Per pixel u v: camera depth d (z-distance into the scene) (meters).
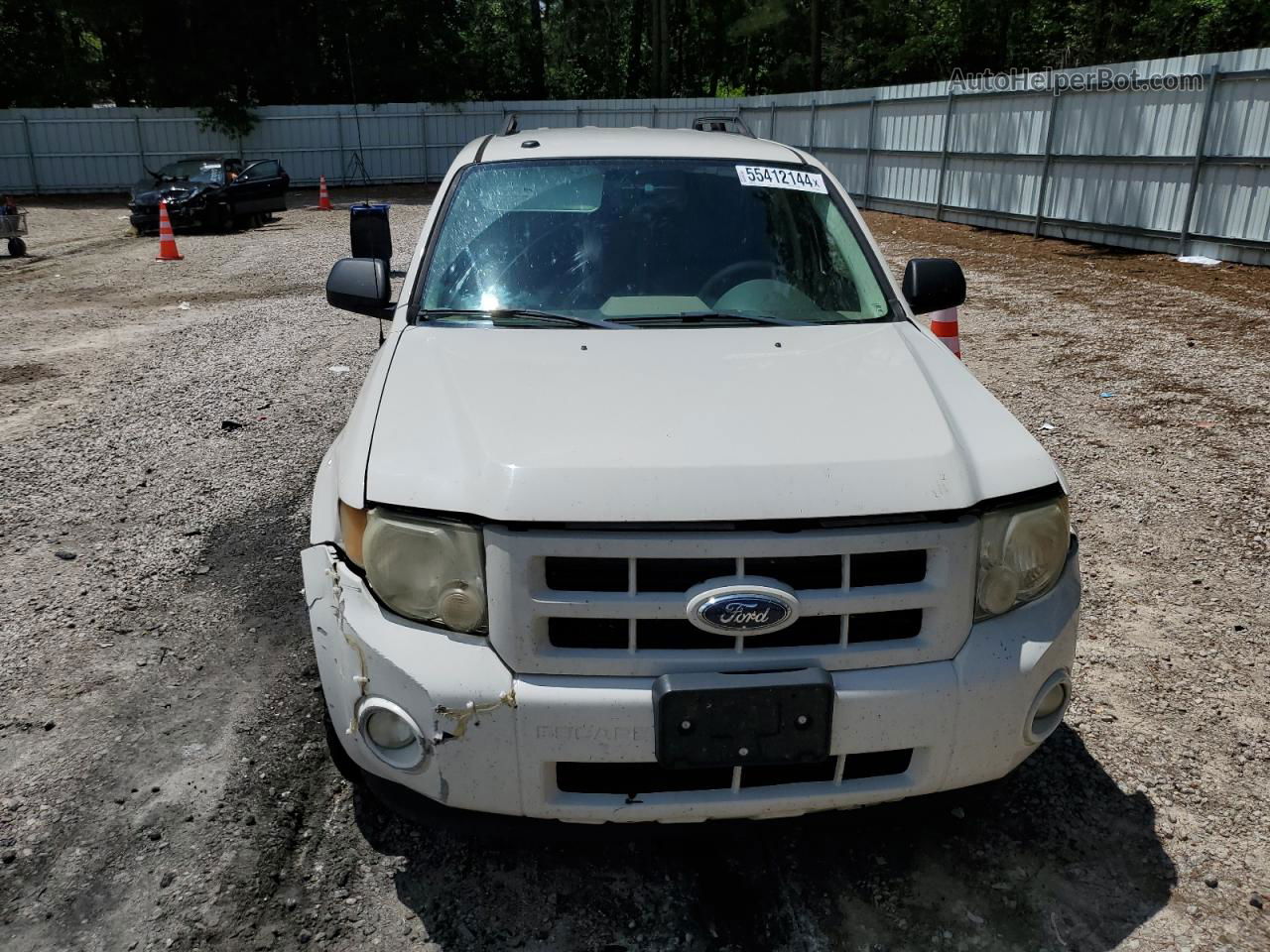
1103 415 6.63
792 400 2.60
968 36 32.69
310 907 2.52
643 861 2.71
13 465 5.86
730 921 2.51
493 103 33.59
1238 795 2.96
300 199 29.47
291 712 3.35
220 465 5.82
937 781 2.35
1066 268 12.78
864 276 3.50
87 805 2.87
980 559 2.34
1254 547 4.64
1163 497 5.25
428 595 2.28
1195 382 7.32
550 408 2.55
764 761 2.22
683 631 2.24
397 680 2.26
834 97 22.22
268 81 35.53
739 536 2.20
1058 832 2.81
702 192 3.66
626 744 2.22
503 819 2.36
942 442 2.42
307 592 2.51
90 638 3.82
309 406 7.05
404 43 37.22
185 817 2.83
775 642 2.26
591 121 33.47
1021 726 2.36
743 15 45.31
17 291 12.90
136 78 35.75
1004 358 8.16
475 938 2.44
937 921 2.50
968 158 17.58
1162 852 2.73
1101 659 3.71
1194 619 4.01
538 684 2.22
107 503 5.25
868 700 2.24
